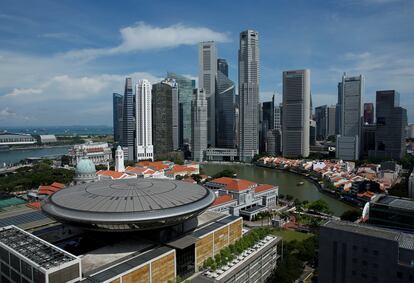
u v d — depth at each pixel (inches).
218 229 6589.6
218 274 5900.6
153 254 5275.6
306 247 7234.3
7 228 5708.7
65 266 4350.4
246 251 6796.3
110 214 5177.2
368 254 4982.8
